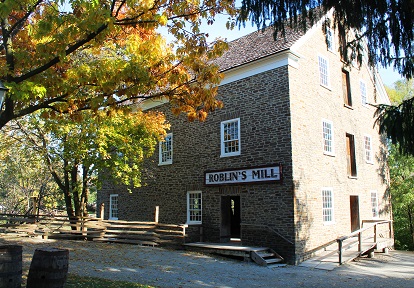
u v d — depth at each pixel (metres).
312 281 12.12
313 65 17.48
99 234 19.70
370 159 21.62
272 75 16.27
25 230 19.66
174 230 19.41
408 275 13.45
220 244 16.92
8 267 6.79
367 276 13.11
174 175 20.23
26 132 20.20
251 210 16.27
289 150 15.29
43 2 8.38
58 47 7.78
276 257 15.08
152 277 11.46
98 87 9.17
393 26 6.70
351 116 20.17
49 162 20.64
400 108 7.16
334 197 17.61
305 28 7.17
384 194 22.59
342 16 7.01
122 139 18.25
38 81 8.29
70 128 16.94
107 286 9.00
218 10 8.82
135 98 9.44
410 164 25.80
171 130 20.81
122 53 14.59
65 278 7.40
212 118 18.50
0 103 6.33
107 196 25.47
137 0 8.55
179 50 9.39
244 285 11.27
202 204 18.41
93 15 7.27
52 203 35.41
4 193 40.09
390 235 21.44
